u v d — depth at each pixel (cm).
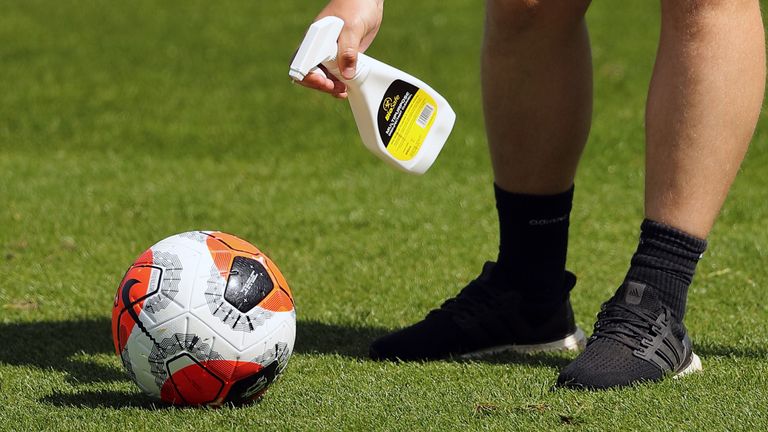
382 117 1045
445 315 1186
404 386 1027
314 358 1171
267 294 942
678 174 984
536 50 1088
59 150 2841
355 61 1002
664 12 987
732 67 962
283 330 949
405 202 2247
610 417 883
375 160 2689
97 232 1994
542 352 1202
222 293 920
